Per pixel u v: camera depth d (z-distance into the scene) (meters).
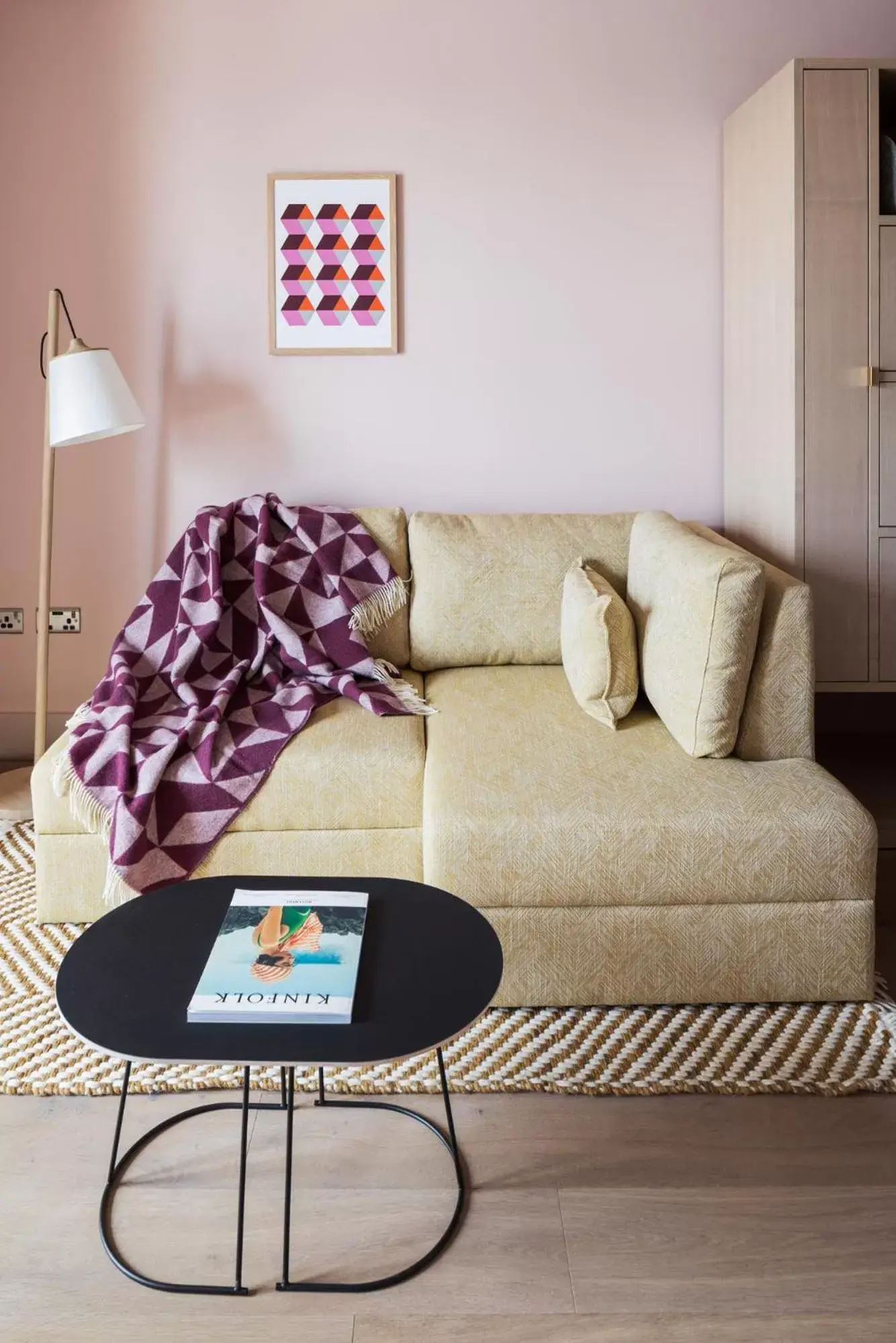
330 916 1.67
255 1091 1.95
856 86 2.80
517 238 3.37
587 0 3.28
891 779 3.25
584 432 3.46
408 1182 1.71
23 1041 2.08
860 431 2.90
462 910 1.73
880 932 2.51
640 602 2.73
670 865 2.11
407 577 3.14
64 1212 1.65
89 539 3.52
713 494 3.51
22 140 3.33
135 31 3.28
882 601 2.97
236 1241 1.58
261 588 2.88
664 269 3.40
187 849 2.33
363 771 2.36
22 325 3.41
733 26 3.30
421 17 3.28
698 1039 2.08
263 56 3.29
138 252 3.38
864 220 2.84
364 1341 1.41
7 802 3.16
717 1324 1.44
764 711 2.36
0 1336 1.42
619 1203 1.66
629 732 2.51
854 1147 1.79
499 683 2.91
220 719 2.53
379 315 3.39
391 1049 1.36
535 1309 1.46
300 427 3.45
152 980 1.52
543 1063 2.01
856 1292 1.49
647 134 3.34
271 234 3.34
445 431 3.46
